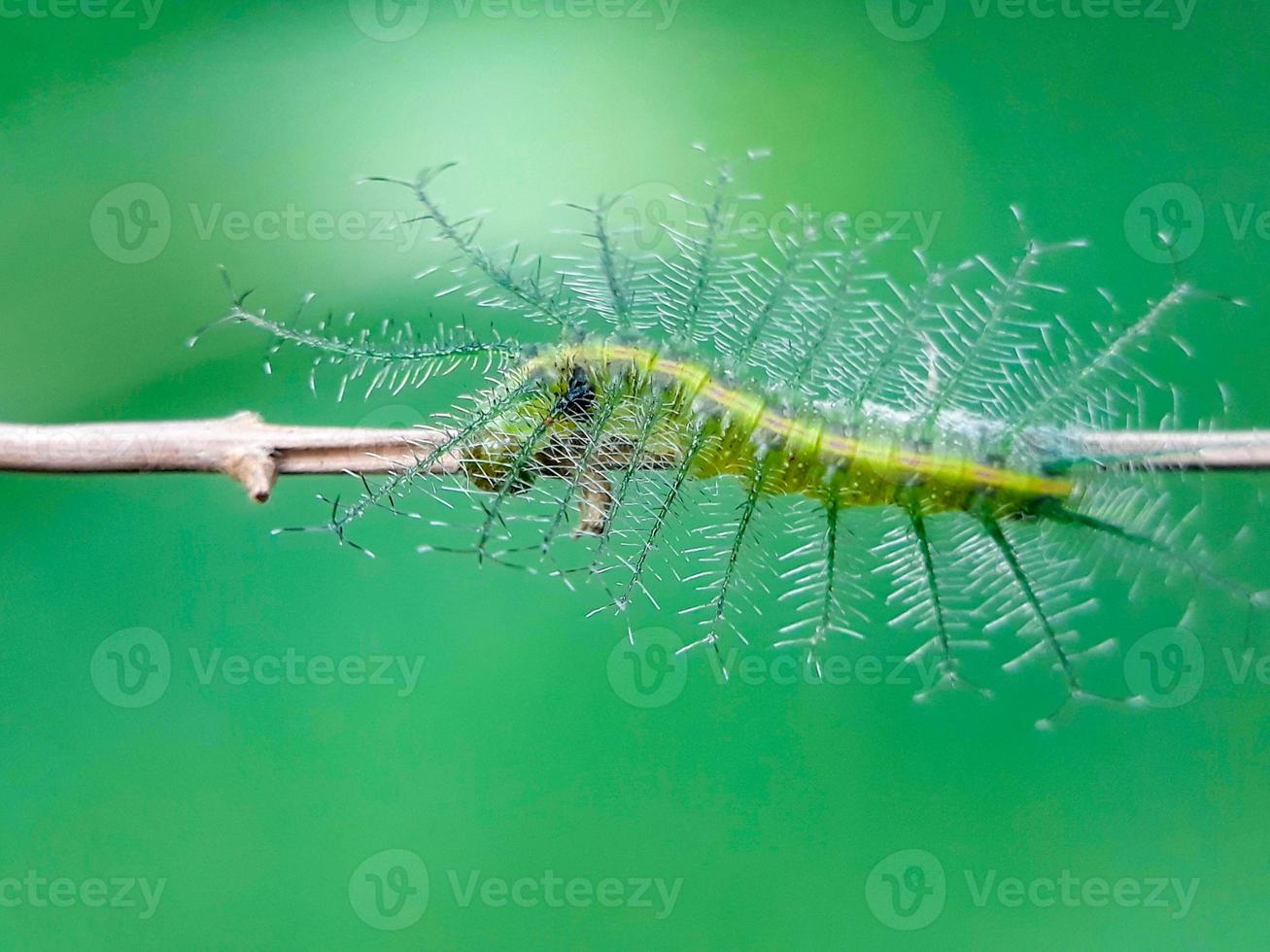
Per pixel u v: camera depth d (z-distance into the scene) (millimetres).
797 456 232
